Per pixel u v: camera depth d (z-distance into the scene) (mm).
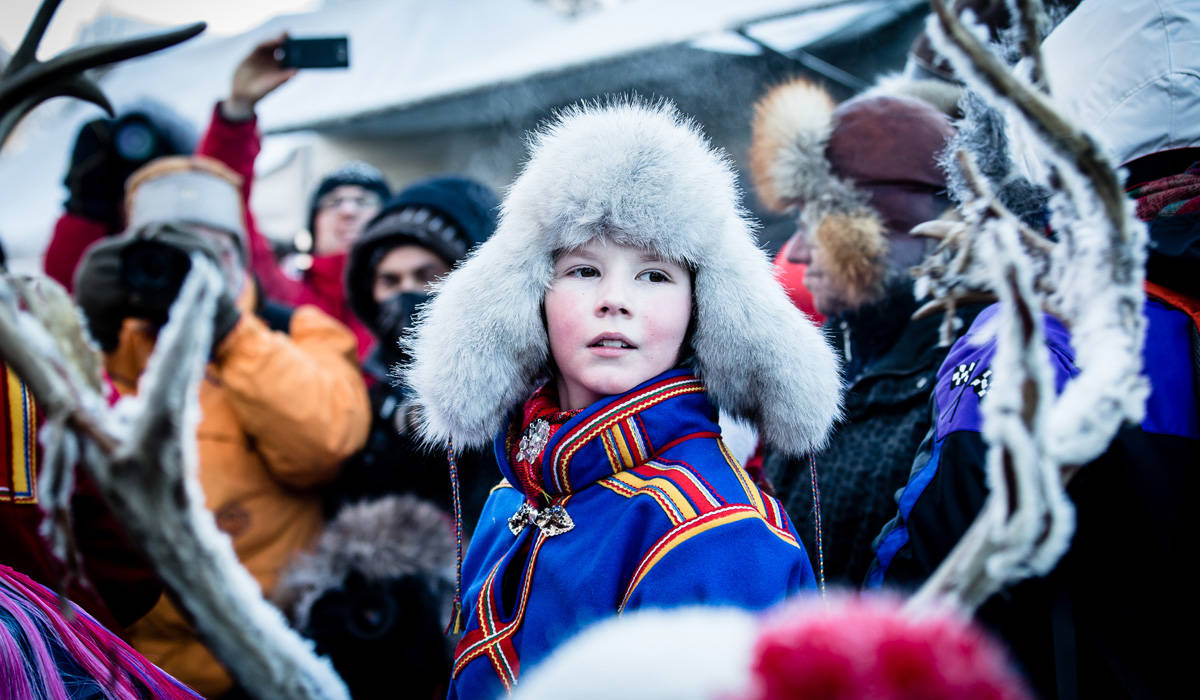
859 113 1789
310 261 3227
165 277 2225
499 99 3396
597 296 1189
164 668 2053
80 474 1364
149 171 2680
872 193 1766
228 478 2227
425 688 2006
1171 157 1237
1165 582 1072
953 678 391
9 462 1319
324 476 2299
